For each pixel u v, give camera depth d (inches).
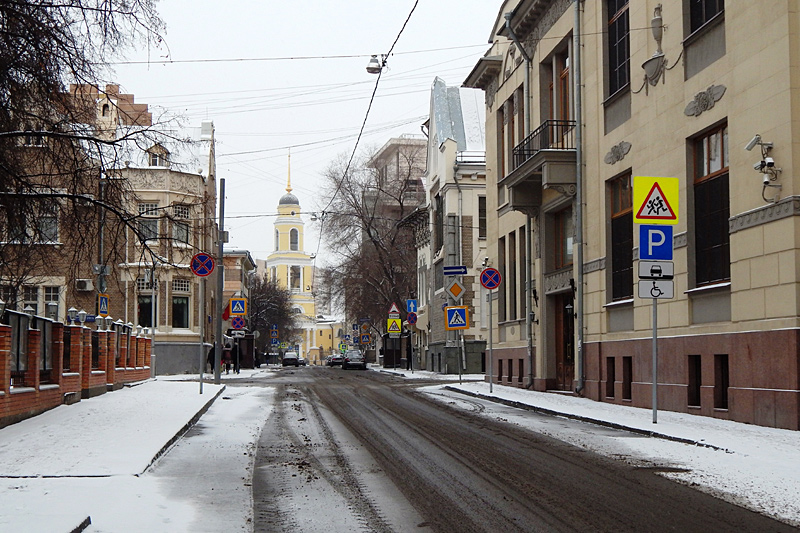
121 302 1733.5
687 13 717.9
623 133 839.7
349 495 370.9
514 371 1203.2
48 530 274.1
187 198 700.7
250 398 956.6
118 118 611.2
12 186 555.5
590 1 926.4
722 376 659.4
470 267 1839.3
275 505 350.9
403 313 2486.5
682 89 716.0
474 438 561.6
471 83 1370.6
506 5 1210.6
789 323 563.8
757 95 603.2
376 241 2326.5
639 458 462.9
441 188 1893.5
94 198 593.3
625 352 830.5
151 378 1395.2
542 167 971.3
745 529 299.6
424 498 362.3
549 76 1080.2
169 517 318.0
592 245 919.0
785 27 570.9
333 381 1416.1
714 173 676.1
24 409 653.9
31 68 524.1
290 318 4124.0
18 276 626.5
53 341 762.8
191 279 1812.3
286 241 6397.6
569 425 642.8
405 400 914.1
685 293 707.4
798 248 560.4
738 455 463.2
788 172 567.5
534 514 327.9
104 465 430.6
